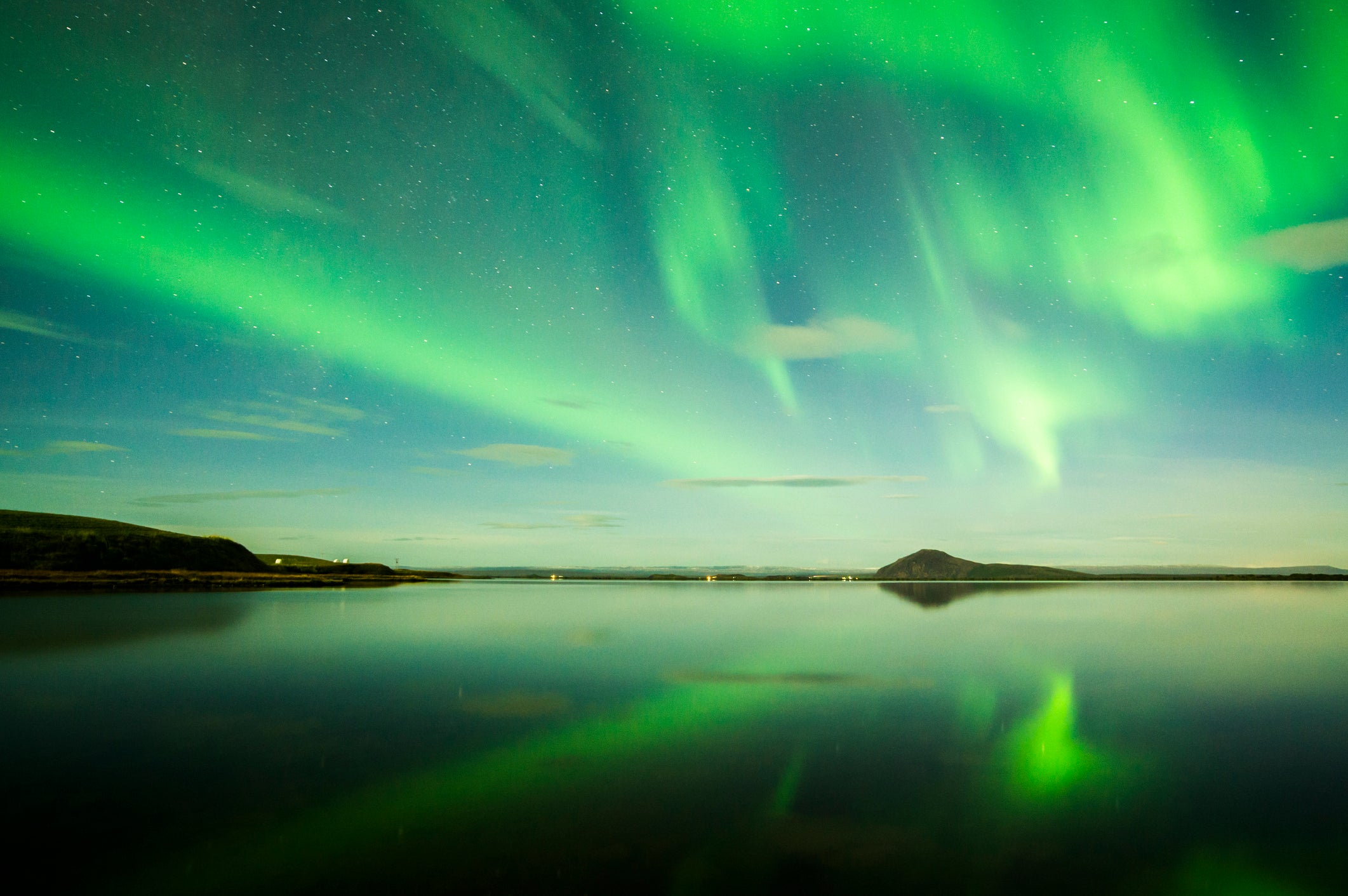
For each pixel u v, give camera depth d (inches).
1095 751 401.7
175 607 1521.9
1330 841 274.1
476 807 305.3
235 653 812.6
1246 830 285.6
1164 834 280.8
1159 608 1838.1
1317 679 662.5
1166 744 418.0
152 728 446.3
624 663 751.7
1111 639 1021.8
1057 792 329.4
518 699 546.0
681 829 281.1
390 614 1477.6
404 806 305.1
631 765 368.8
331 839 269.4
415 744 407.8
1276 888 233.5
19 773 350.9
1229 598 2600.9
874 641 987.9
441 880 235.0
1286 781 348.5
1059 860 255.4
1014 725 463.2
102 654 784.9
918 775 354.9
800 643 956.6
